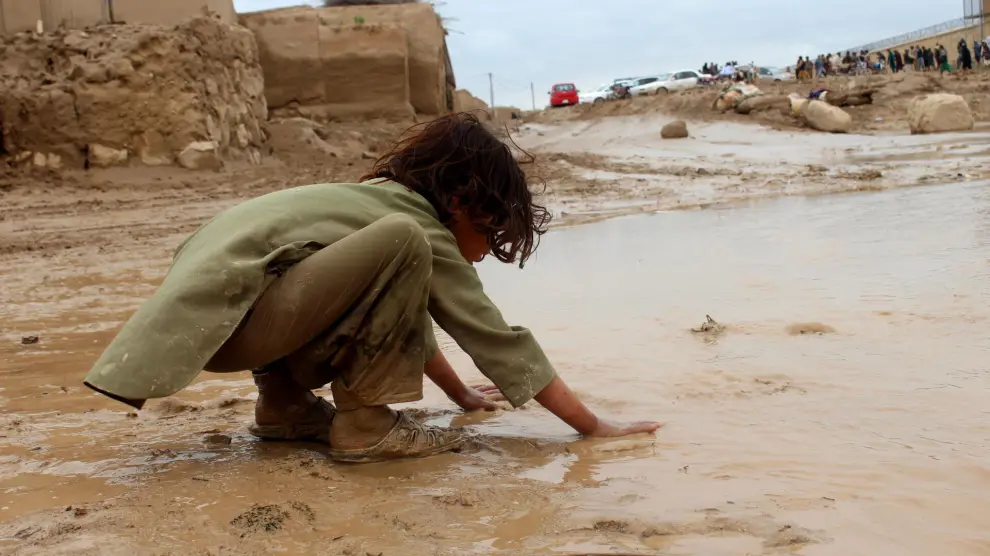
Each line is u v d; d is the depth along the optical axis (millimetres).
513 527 2117
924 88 35156
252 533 2086
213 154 18016
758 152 22547
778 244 6898
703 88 38469
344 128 26469
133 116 17438
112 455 2797
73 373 4133
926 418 2799
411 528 2117
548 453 2729
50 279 7711
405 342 2641
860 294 4738
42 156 16938
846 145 23141
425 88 30766
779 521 2084
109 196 15492
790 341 3912
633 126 33000
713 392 3256
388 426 2682
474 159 2803
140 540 2041
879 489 2264
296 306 2484
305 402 2973
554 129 35531
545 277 6305
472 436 2949
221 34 19531
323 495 2357
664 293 5293
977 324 3916
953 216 7570
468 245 2977
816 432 2742
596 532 2078
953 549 1920
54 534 2080
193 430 3129
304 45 28594
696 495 2283
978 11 54844
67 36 18312
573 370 3723
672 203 11633
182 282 2404
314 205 2666
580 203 12461
